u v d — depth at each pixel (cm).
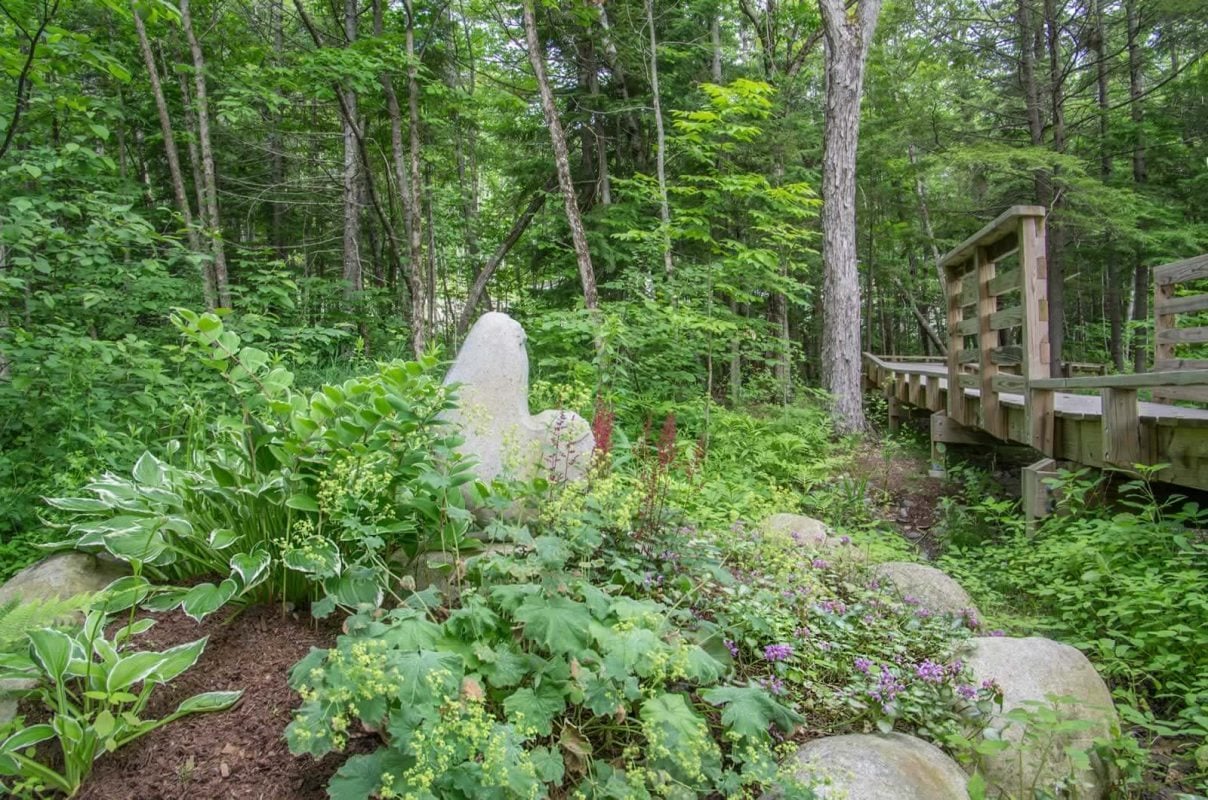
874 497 721
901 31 1941
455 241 1403
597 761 206
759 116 1163
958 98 1806
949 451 873
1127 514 440
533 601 218
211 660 253
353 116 1291
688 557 293
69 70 538
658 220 1126
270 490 274
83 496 314
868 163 1727
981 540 577
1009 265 1739
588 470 301
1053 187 1571
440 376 384
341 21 1352
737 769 225
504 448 311
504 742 178
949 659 287
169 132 872
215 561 291
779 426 820
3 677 215
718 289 976
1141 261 1616
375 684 180
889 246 2030
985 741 234
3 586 284
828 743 233
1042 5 1662
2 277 499
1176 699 332
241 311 824
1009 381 602
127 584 266
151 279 703
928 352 2691
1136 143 1608
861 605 317
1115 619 371
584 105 1266
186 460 369
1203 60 1638
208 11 1083
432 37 1237
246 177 1477
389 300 1295
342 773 186
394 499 275
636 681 207
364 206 1402
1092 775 254
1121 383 434
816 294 1761
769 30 1424
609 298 1248
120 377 543
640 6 1251
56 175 649
